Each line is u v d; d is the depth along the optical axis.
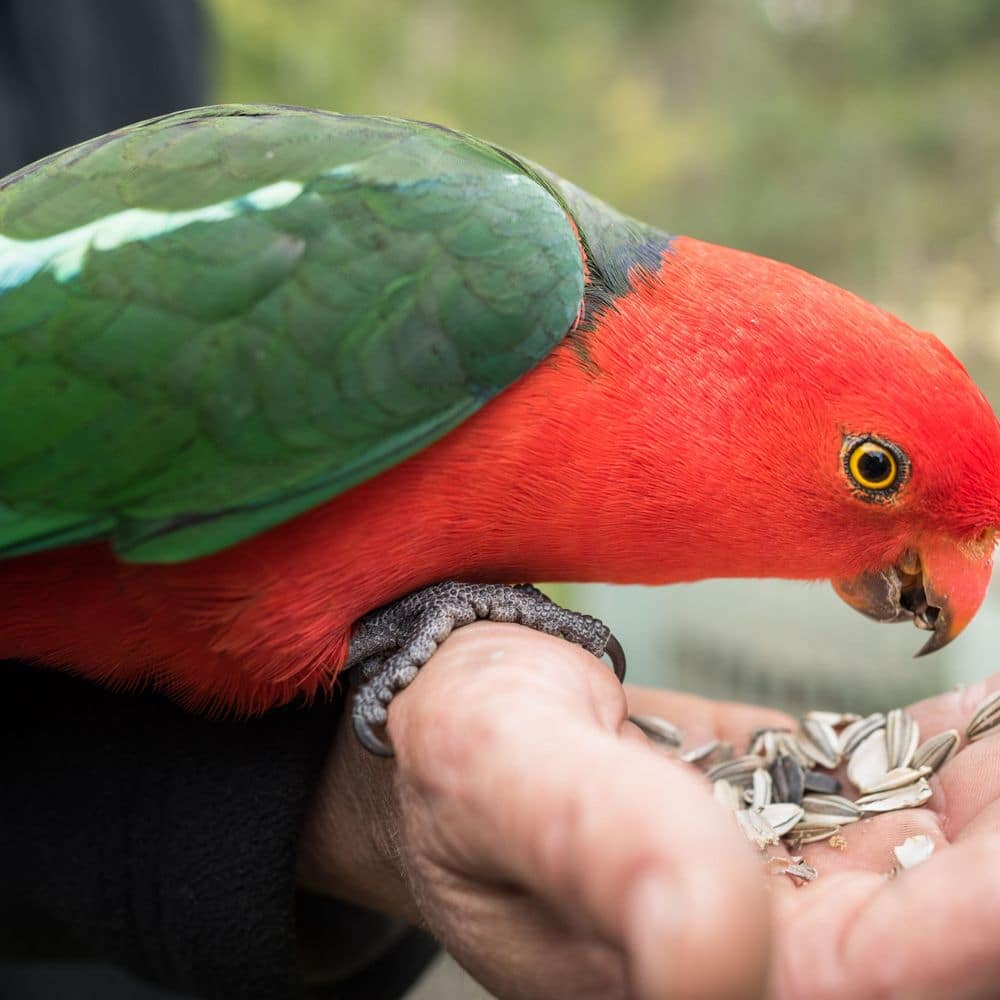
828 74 1.33
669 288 0.45
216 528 0.42
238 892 0.44
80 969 0.57
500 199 0.44
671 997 0.34
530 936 0.38
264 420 0.42
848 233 1.23
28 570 0.43
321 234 0.43
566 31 1.53
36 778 0.46
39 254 0.43
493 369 0.43
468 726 0.38
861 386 0.44
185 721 0.46
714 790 0.46
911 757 0.46
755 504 0.45
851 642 0.70
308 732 0.45
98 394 0.42
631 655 0.81
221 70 1.10
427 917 0.41
